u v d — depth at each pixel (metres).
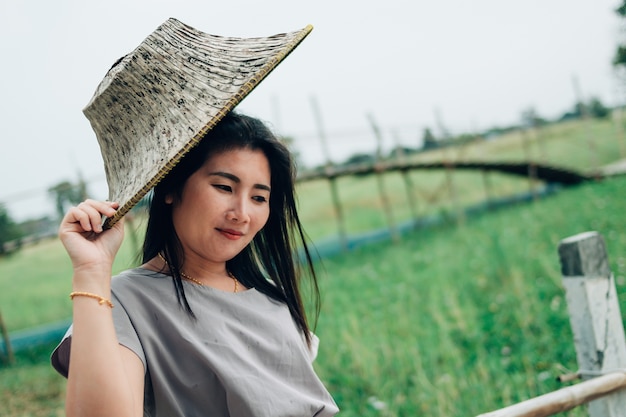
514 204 15.27
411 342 5.30
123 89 1.45
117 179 1.48
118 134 1.49
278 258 1.88
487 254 8.69
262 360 1.58
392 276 8.86
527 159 16.59
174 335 1.48
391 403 4.20
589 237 2.12
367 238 13.53
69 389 1.24
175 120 1.38
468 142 17.34
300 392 1.62
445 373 4.50
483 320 5.73
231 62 1.42
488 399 3.74
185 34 1.51
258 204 1.60
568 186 16.06
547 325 4.99
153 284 1.54
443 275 8.02
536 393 3.74
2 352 7.54
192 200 1.52
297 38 1.36
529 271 7.11
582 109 17.64
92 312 1.29
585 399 1.88
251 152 1.56
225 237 1.53
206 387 1.48
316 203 17.42
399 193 18.06
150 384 1.48
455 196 14.12
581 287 2.11
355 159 19.30
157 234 1.62
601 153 18.88
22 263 10.12
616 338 2.13
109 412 1.22
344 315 6.68
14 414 5.22
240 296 1.67
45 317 8.88
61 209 9.00
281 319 1.71
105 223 1.37
